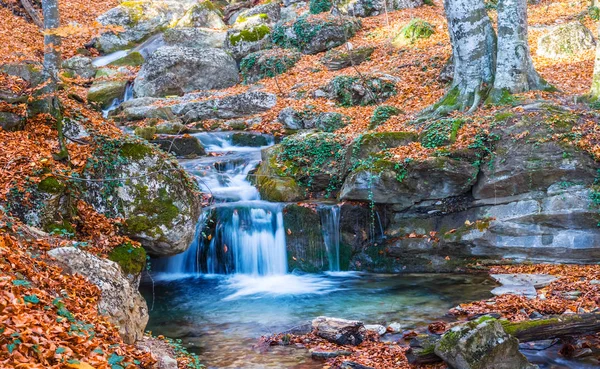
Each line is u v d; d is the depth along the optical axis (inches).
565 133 410.9
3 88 406.0
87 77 862.5
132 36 994.7
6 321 172.9
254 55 839.7
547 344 283.9
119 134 396.5
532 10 959.6
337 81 692.7
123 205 362.3
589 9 855.7
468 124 451.8
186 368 248.5
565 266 400.2
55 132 386.6
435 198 445.7
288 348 293.3
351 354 280.8
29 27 957.2
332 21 869.2
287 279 440.8
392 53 802.2
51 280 227.3
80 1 1104.2
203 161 558.9
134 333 256.2
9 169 321.7
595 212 391.2
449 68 667.4
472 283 400.2
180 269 456.8
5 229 257.0
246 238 456.1
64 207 328.8
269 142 629.0
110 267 262.8
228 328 327.6
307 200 490.9
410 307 354.6
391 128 533.0
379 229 466.9
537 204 409.1
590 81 588.7
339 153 507.5
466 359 240.7
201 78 810.8
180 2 1066.7
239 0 1141.7
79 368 171.3
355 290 400.5
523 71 497.0
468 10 508.4
